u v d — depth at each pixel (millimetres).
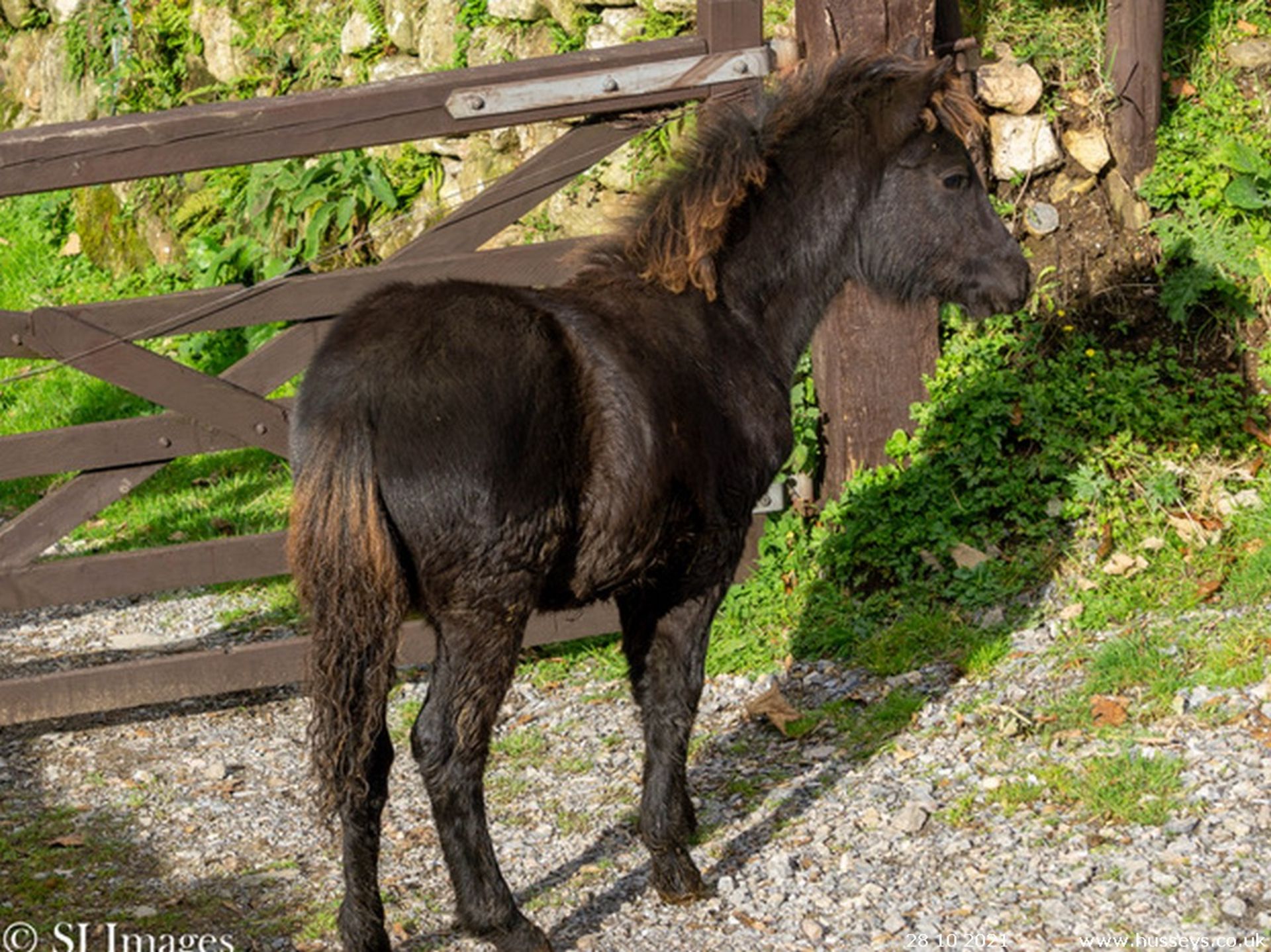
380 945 3746
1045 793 4504
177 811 4922
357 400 3494
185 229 9531
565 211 7430
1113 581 5621
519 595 3672
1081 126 6645
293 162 8703
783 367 4500
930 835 4395
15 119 11930
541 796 4906
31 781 5172
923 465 6016
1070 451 6023
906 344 6031
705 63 5457
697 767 5062
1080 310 6426
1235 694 4809
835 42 5758
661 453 3814
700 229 4121
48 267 10219
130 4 10516
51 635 6418
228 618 6504
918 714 5145
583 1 7402
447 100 5293
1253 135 6660
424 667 5965
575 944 4023
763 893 4215
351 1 8977
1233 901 3812
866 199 4465
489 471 3539
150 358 5305
